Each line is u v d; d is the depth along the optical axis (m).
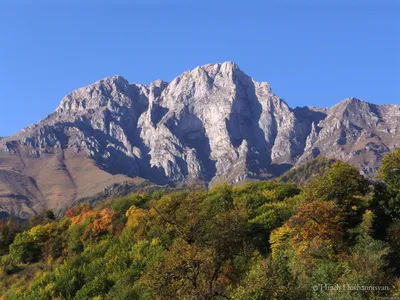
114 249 63.78
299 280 32.31
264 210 61.66
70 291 58.00
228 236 41.81
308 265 37.03
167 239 58.41
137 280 51.91
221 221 42.78
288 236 48.12
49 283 61.12
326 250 40.00
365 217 44.72
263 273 31.64
